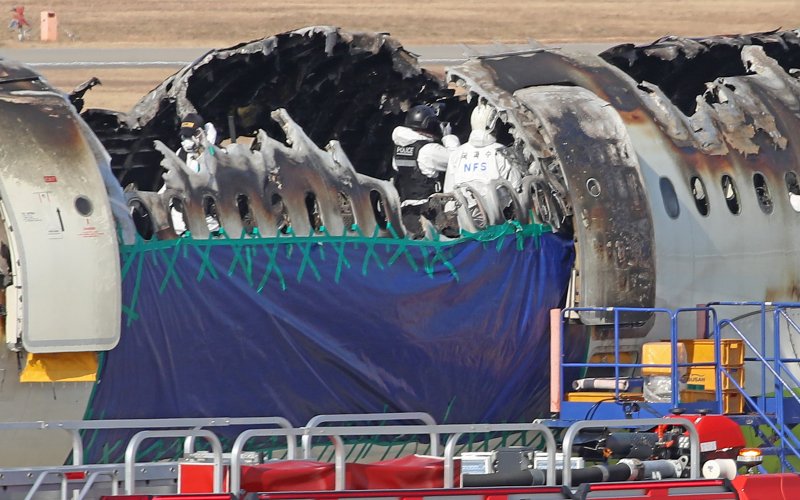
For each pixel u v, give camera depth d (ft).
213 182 200.03
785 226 253.85
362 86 292.40
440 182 254.06
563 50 255.09
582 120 234.38
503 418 224.94
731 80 263.29
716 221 243.40
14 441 182.29
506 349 222.28
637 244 229.66
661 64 296.51
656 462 182.39
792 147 259.60
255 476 155.53
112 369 186.50
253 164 204.85
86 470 166.20
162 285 191.31
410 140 251.19
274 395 201.57
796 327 216.74
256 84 281.74
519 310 222.89
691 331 237.86
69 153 187.83
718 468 181.37
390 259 211.41
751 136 255.50
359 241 209.26
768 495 178.60
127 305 187.52
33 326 177.99
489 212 223.92
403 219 238.27
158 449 194.18
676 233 236.22
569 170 227.40
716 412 211.82
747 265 246.68
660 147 240.94
